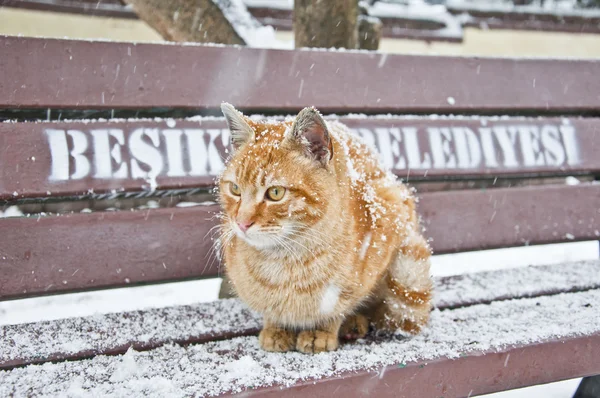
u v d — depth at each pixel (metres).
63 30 7.69
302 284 2.29
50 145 2.55
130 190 2.64
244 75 2.91
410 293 2.47
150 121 2.74
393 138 3.07
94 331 2.36
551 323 2.45
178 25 3.43
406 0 8.90
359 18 3.63
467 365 2.15
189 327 2.43
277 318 2.36
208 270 2.80
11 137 2.50
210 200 3.09
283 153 2.24
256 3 7.12
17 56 2.55
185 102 2.81
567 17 9.59
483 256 4.83
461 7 9.20
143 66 2.75
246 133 2.36
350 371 2.02
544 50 9.91
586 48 10.24
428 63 3.21
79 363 2.11
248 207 2.21
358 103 3.07
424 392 2.11
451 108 3.21
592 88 3.43
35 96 2.56
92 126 2.63
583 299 2.76
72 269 2.57
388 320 2.55
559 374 2.30
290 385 1.93
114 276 2.64
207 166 2.78
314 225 2.25
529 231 3.26
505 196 3.23
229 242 2.45
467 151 3.16
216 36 3.45
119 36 7.89
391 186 2.67
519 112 3.38
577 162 3.31
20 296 2.50
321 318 2.35
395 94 3.13
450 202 3.15
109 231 2.63
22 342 2.23
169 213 2.74
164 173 2.70
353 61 3.09
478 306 2.70
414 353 2.16
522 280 3.00
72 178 2.55
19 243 2.49
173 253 2.74
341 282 2.29
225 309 2.64
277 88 2.96
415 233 2.67
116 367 2.08
